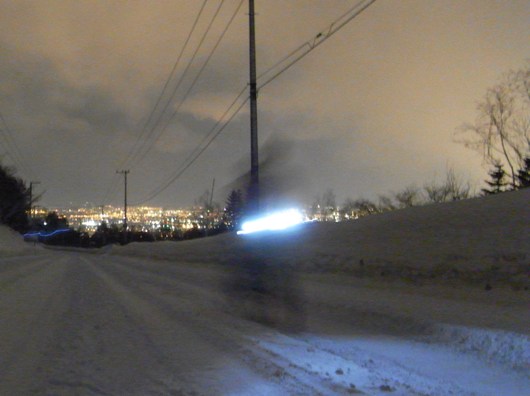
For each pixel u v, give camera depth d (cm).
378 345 1042
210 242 4772
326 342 1074
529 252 1691
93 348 1016
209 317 1416
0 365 879
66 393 723
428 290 1672
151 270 3541
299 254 2467
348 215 6175
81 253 10012
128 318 1389
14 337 1115
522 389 748
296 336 1147
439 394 722
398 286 1792
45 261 5134
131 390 738
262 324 1303
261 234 1595
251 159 1481
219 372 833
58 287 2247
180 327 1256
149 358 932
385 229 2566
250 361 906
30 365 880
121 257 6234
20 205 10744
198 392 725
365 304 1437
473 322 1119
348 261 2216
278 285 1578
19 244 8500
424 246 2094
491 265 1695
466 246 1928
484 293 1523
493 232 1992
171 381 782
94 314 1452
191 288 2198
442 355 954
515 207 2248
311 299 1606
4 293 1964
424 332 1127
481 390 743
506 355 908
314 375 812
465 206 2519
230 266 1731
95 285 2361
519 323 1090
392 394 718
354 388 743
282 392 723
